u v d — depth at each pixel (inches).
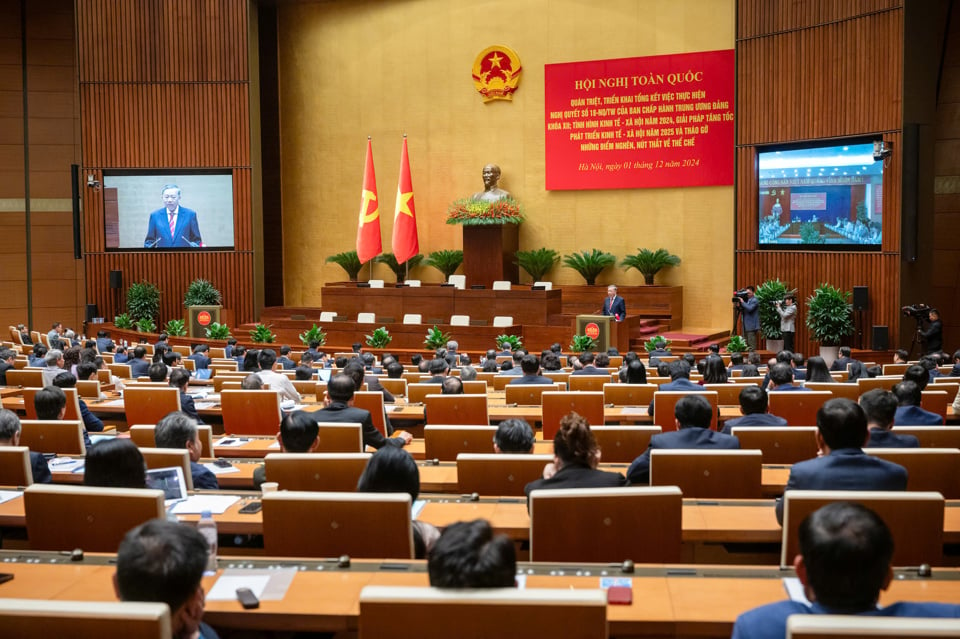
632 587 123.1
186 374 345.7
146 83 912.9
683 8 806.5
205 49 913.5
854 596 89.0
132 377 467.8
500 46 881.5
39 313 1017.5
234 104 914.1
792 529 136.7
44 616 87.7
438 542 97.9
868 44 655.1
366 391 323.6
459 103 904.3
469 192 906.1
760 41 729.6
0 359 471.8
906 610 93.7
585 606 92.0
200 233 918.4
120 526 145.0
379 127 938.1
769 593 121.0
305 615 117.3
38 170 1010.7
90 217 913.5
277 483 182.1
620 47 832.9
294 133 968.3
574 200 866.1
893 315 643.5
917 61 639.8
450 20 903.7
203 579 128.3
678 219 826.2
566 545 140.5
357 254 903.7
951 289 732.0
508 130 887.7
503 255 847.7
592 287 835.4
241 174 916.6
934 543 135.9
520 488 190.1
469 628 93.4
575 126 853.2
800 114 704.4
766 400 244.1
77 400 312.3
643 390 343.9
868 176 660.1
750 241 748.0
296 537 140.9
